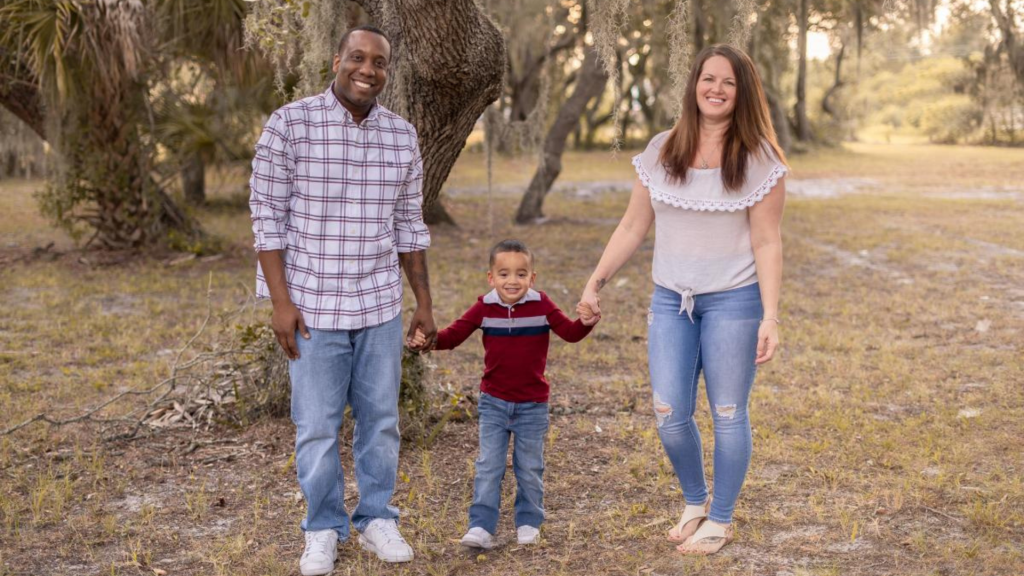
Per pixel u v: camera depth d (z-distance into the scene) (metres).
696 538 3.37
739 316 3.18
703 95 3.13
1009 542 3.40
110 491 4.07
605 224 14.79
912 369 6.11
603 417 5.19
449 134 4.64
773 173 3.11
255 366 5.34
